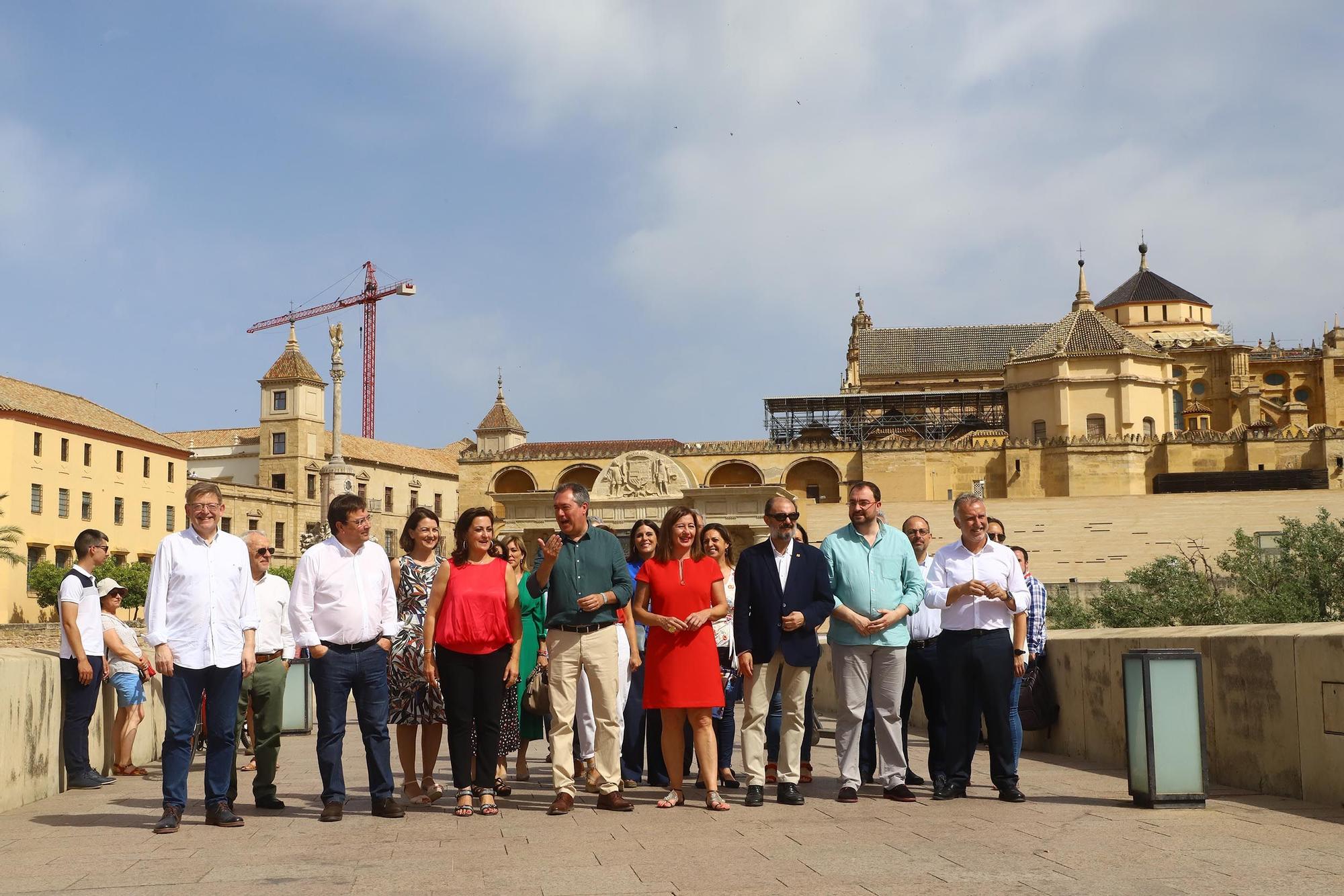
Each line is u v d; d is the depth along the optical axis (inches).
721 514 3193.9
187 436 4547.2
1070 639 604.1
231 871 321.1
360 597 434.3
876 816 412.5
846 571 462.0
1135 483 3619.6
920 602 466.0
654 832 385.4
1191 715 412.8
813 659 450.3
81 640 536.1
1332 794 408.5
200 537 425.4
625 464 3262.8
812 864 318.3
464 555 446.9
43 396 3270.2
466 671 438.3
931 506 3294.8
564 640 445.1
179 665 411.5
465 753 437.1
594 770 524.7
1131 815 395.5
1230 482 3353.8
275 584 491.5
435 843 367.2
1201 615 1348.4
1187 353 4682.6
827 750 694.5
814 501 3759.8
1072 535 3169.3
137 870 325.1
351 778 586.9
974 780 520.4
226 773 419.8
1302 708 425.4
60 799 502.9
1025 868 307.6
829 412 4269.2
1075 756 598.9
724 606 453.1
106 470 3398.1
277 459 4239.7
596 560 448.8
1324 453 3516.2
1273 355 4896.7
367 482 4503.0
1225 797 440.8
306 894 288.8
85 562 558.9
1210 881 288.7
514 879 304.8
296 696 878.4
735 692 527.5
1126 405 3784.5
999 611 455.5
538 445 4111.7
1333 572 1332.4
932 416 4222.4
